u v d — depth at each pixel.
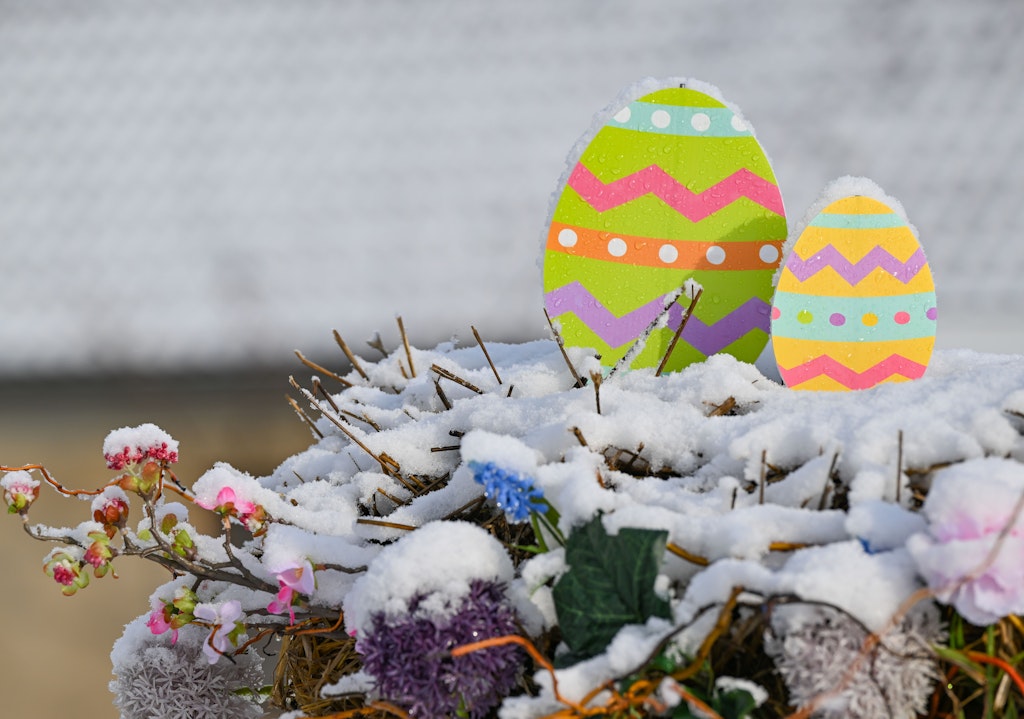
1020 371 1.88
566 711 1.73
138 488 1.87
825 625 1.71
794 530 1.77
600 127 1.97
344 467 2.00
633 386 1.96
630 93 1.97
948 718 1.74
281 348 4.43
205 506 1.90
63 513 3.63
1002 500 1.71
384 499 1.95
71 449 3.82
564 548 1.80
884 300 1.92
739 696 1.71
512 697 1.79
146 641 1.95
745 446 1.84
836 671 1.70
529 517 1.83
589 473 1.83
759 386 1.94
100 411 4.10
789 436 1.84
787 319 1.93
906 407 1.84
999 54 5.27
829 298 1.93
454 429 1.95
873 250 1.92
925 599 1.72
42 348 4.58
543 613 1.80
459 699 1.78
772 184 1.97
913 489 1.79
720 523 1.78
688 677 1.74
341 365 4.29
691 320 1.98
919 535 1.72
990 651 1.72
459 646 1.77
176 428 3.80
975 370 1.91
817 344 1.93
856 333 1.93
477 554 1.80
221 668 1.95
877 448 1.80
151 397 4.16
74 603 3.58
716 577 1.74
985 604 1.69
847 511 1.80
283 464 2.04
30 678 3.26
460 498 1.91
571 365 1.97
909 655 1.71
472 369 2.14
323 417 2.09
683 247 1.97
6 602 3.55
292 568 1.86
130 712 1.94
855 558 1.73
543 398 1.95
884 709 1.71
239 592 1.93
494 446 1.82
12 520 3.74
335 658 1.88
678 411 1.90
